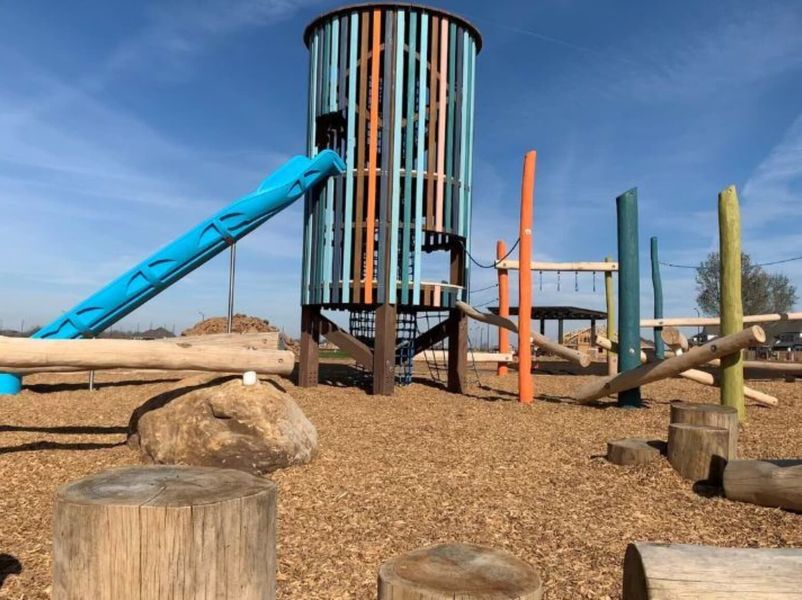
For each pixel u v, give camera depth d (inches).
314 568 149.3
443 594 80.0
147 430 250.2
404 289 477.1
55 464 245.0
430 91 490.0
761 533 175.2
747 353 1299.2
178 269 446.9
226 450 231.8
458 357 526.6
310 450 251.6
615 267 676.7
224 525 82.9
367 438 303.1
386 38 482.3
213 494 86.1
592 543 167.8
